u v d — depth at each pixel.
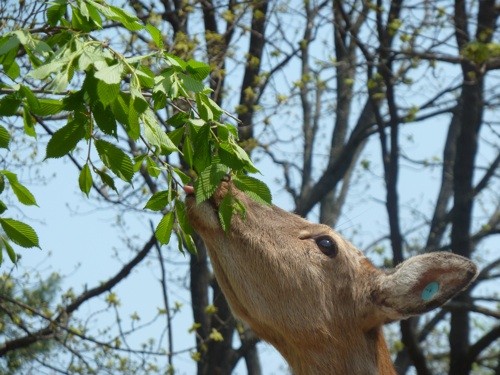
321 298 9.19
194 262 15.65
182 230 7.79
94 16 7.14
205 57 15.03
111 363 14.41
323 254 9.27
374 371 9.31
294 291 9.12
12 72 7.23
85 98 6.66
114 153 6.97
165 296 15.19
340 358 9.26
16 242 7.43
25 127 7.36
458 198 16.12
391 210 15.99
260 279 9.07
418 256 9.13
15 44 6.63
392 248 15.92
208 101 7.20
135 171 7.50
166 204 7.70
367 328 9.38
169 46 14.56
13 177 7.50
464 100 15.68
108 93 6.45
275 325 9.20
